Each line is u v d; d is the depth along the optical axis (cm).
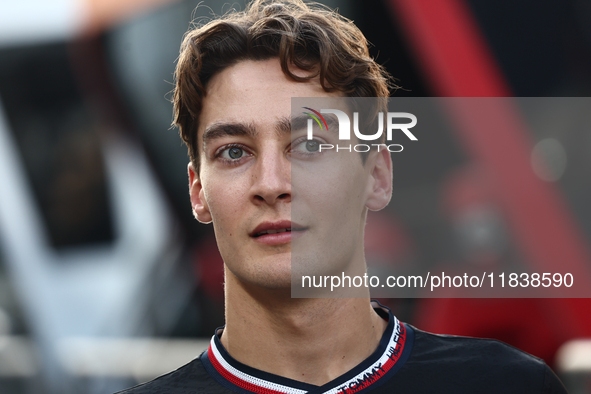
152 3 757
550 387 269
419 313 647
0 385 928
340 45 255
